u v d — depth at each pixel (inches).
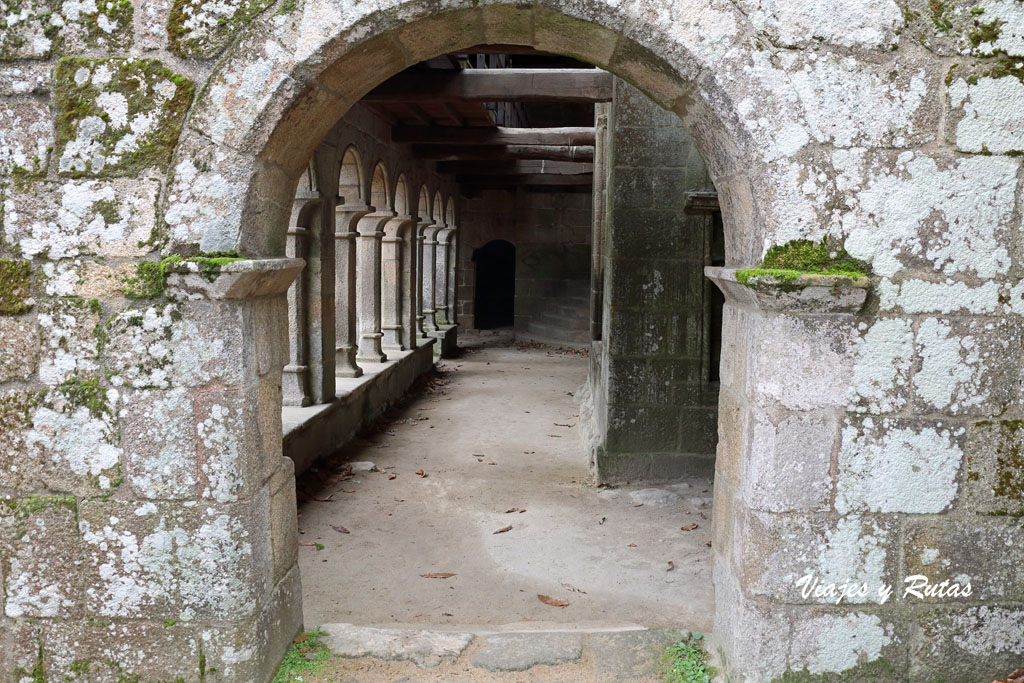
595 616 135.6
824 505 90.7
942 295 88.6
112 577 93.5
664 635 111.0
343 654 105.4
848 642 92.3
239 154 88.9
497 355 510.9
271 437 100.0
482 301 683.4
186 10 88.0
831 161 86.9
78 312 90.9
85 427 92.0
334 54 88.0
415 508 194.2
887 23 85.9
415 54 98.6
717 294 209.9
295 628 109.3
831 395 89.4
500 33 96.2
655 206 205.2
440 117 296.0
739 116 86.6
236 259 88.9
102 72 88.8
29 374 91.9
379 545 168.7
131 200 89.7
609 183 220.1
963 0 86.0
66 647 94.7
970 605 92.4
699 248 205.3
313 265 226.2
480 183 514.3
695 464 211.8
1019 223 88.2
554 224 591.2
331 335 237.6
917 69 86.4
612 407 212.1
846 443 90.0
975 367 89.5
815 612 91.9
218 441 91.6
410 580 150.2
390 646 107.4
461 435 281.0
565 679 100.1
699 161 202.5
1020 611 92.7
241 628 93.7
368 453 250.2
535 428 295.9
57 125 89.6
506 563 159.2
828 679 92.5
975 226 88.1
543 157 358.3
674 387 210.2
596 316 309.9
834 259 88.0
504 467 235.6
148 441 91.7
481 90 235.5
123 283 90.3
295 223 215.5
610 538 173.3
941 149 87.3
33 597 94.3
